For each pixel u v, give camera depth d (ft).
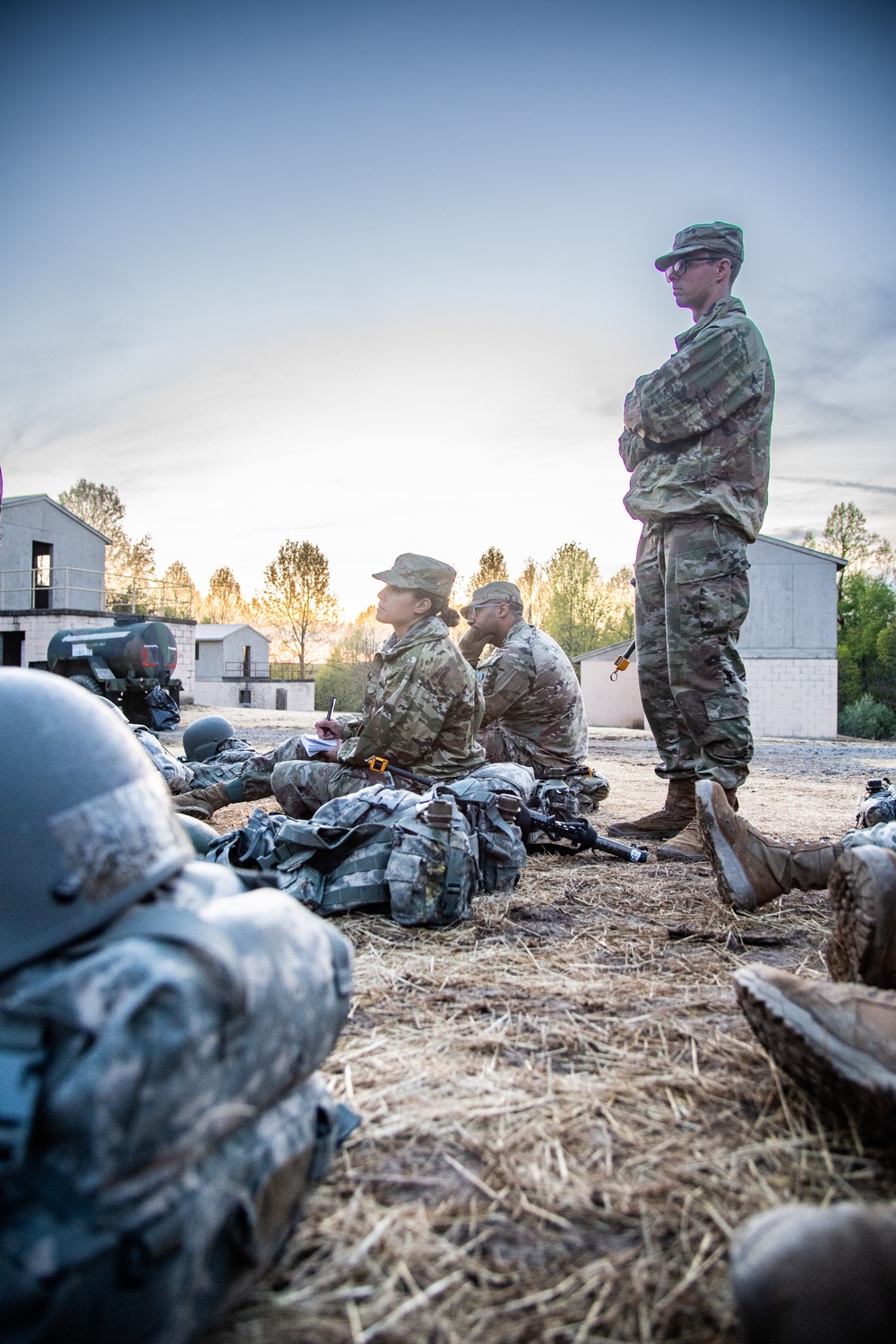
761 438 16.24
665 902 12.50
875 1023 5.78
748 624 102.78
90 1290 3.24
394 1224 5.16
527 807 15.67
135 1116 3.35
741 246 17.12
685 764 17.38
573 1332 4.42
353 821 11.60
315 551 226.99
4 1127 3.21
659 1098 6.70
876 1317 3.61
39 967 3.91
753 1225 4.14
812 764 47.44
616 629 205.26
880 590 168.96
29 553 103.76
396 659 15.42
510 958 9.96
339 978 4.92
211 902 4.59
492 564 234.99
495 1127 6.24
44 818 4.13
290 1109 4.56
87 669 52.24
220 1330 4.33
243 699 170.91
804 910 12.21
